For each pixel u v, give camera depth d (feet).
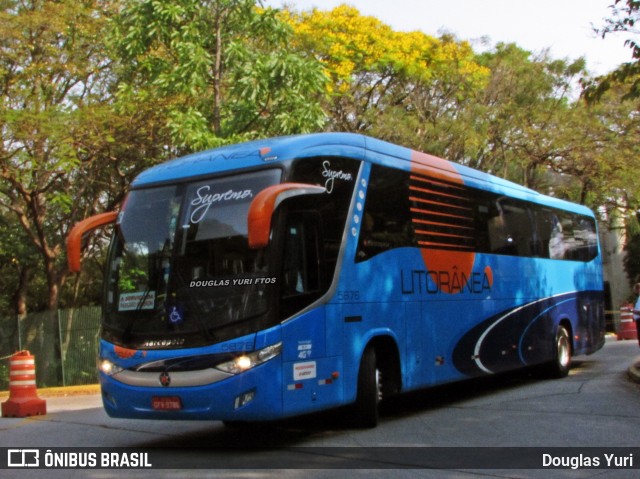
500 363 44.24
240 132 65.31
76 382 76.43
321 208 30.71
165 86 62.54
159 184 31.22
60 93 80.84
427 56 104.47
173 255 29.35
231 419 27.68
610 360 64.18
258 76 61.05
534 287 49.34
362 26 101.14
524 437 30.35
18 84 73.56
